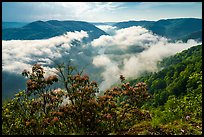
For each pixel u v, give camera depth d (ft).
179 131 21.86
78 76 25.21
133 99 28.63
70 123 25.68
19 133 25.39
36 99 26.94
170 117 26.84
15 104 27.30
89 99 25.63
